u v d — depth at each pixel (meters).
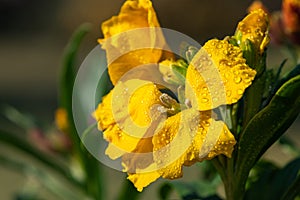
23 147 0.34
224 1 1.43
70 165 0.35
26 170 0.35
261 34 0.22
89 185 0.33
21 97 1.18
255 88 0.22
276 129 0.23
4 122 0.96
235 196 0.23
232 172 0.23
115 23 0.23
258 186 0.25
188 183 0.26
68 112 0.33
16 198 0.37
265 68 0.22
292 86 0.22
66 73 0.32
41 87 1.25
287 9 0.29
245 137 0.23
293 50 0.30
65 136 0.35
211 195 0.25
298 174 0.24
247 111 0.23
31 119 0.37
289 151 0.29
